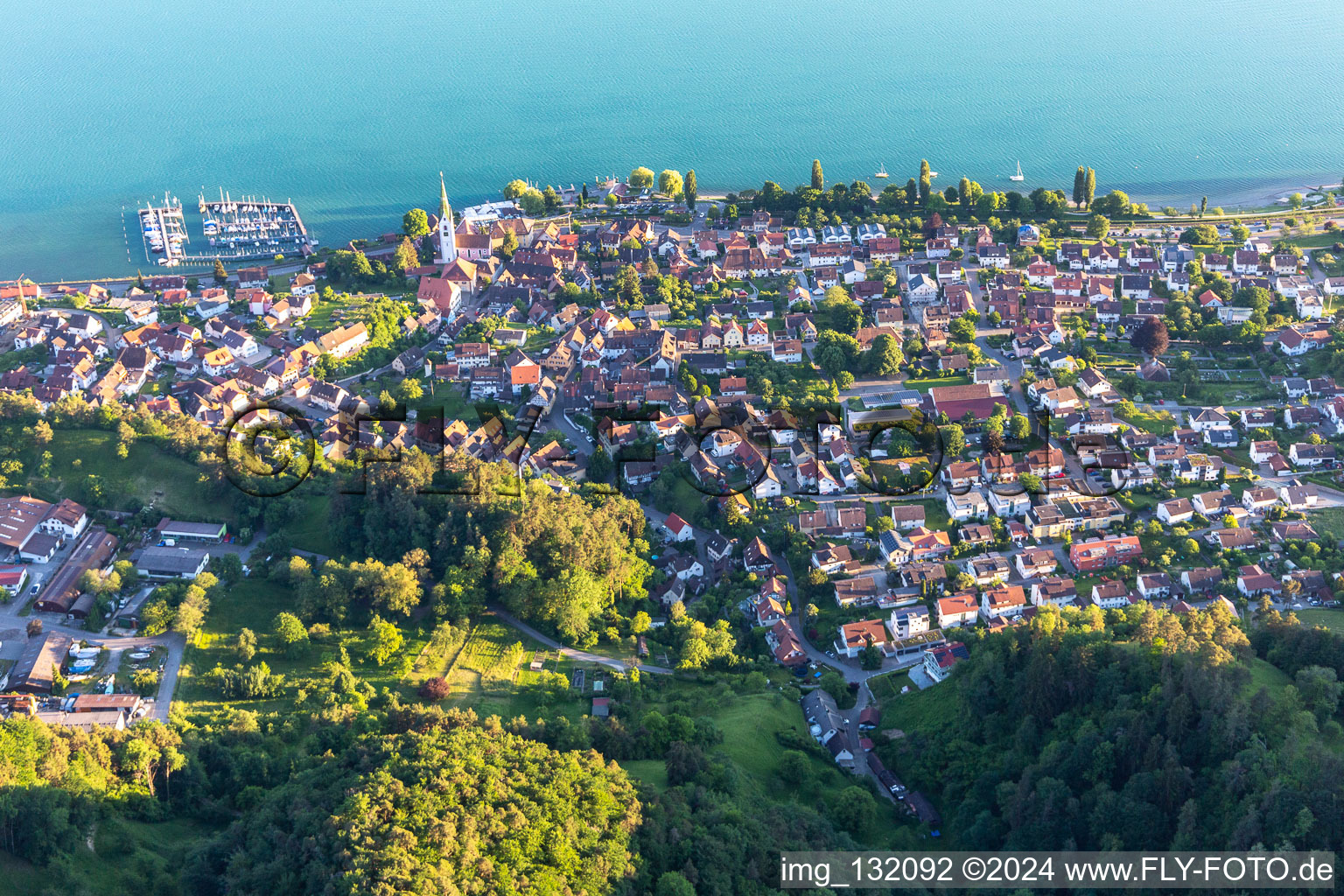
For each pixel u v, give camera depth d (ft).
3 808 625.82
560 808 634.43
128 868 645.92
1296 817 617.21
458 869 585.22
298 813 647.15
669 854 650.84
